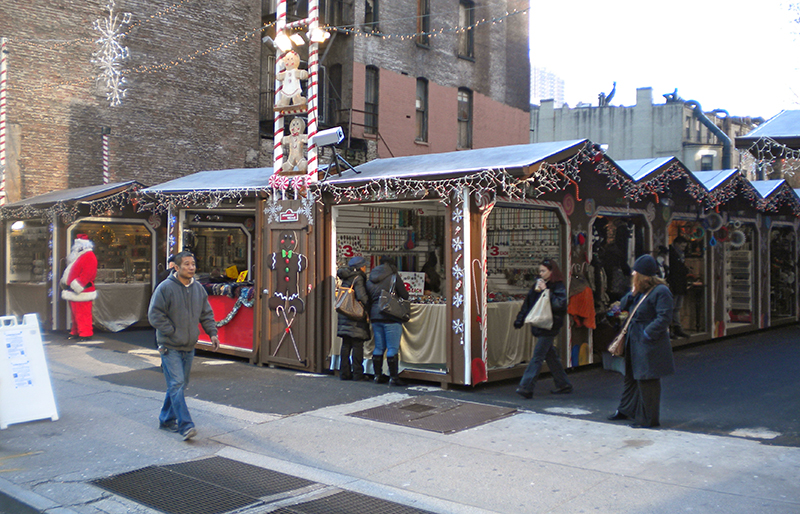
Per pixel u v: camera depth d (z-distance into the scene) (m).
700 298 12.87
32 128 15.83
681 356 11.10
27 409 7.00
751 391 8.30
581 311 9.63
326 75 22.22
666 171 10.70
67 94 16.38
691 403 7.67
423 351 8.91
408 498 4.88
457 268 8.31
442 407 7.56
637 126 42.94
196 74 18.64
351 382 9.09
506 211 10.16
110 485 5.24
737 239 13.77
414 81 24.11
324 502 4.84
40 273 14.59
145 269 15.10
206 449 6.18
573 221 9.74
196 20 18.64
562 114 45.03
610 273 10.68
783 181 14.49
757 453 5.68
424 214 11.41
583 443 6.09
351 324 9.02
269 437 6.51
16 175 15.56
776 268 16.09
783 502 4.55
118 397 8.21
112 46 16.09
